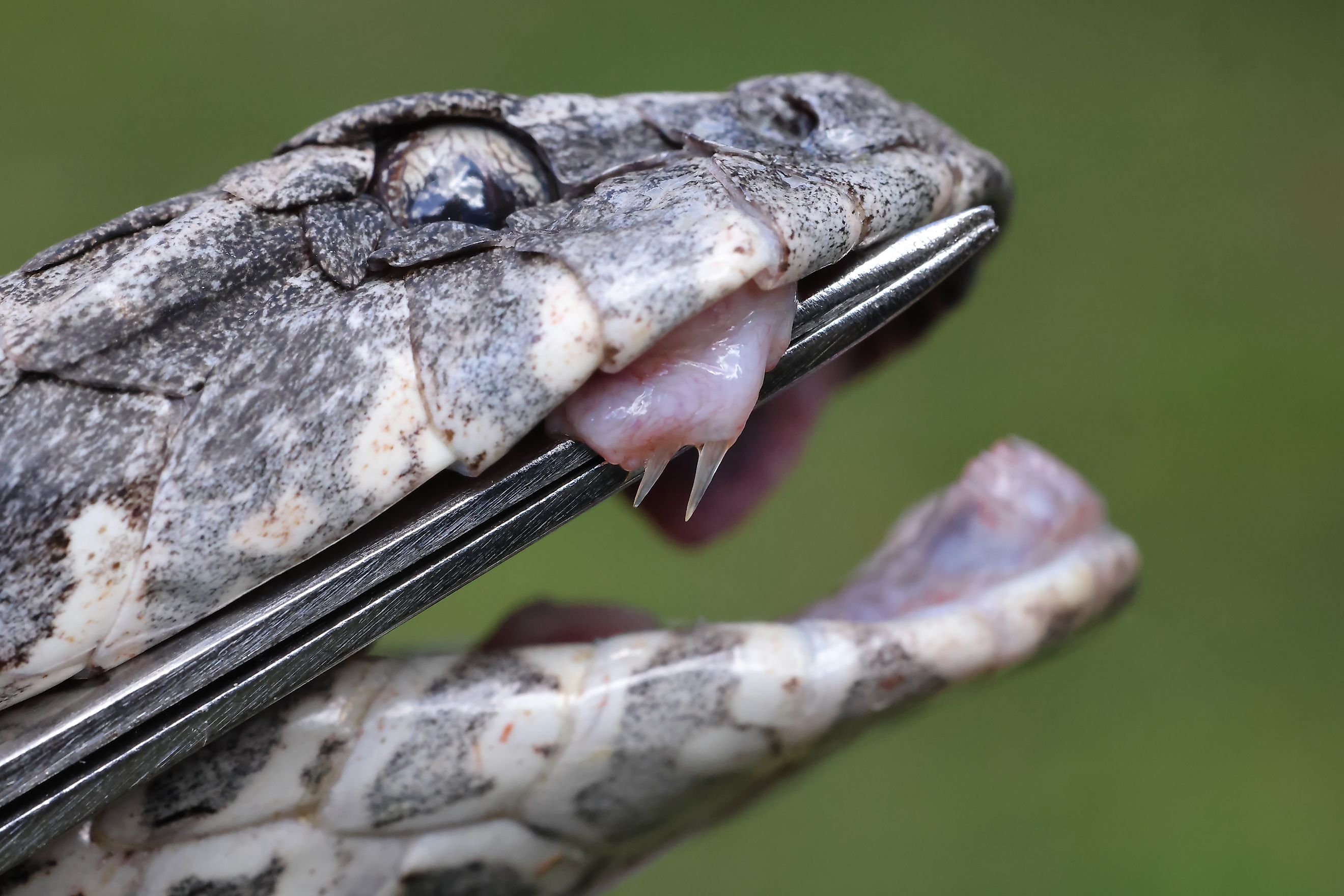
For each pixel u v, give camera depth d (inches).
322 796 5.7
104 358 5.6
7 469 5.5
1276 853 11.8
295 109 16.8
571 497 5.6
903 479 13.7
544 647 5.8
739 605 12.8
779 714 5.8
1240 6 18.2
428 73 17.2
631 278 5.6
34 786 5.5
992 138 17.0
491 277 5.6
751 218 5.6
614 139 5.8
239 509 5.5
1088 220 16.3
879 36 17.9
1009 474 6.2
